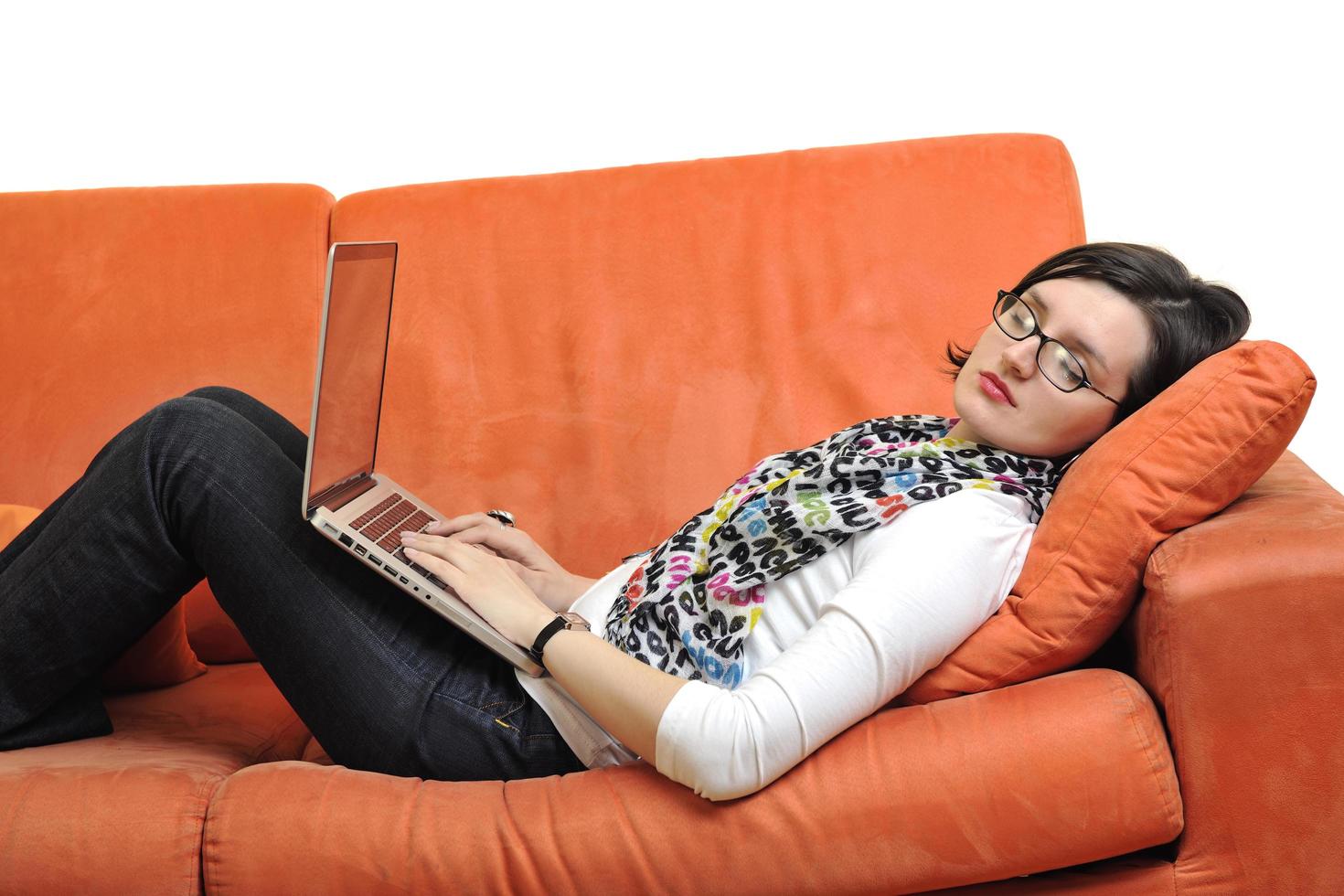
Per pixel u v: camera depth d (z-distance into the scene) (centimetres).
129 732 142
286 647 126
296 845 112
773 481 133
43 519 139
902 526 118
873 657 108
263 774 118
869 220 189
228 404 156
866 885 108
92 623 128
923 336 182
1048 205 188
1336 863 107
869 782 108
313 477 123
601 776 116
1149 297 125
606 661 114
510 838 111
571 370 188
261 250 198
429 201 201
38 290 199
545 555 156
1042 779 107
